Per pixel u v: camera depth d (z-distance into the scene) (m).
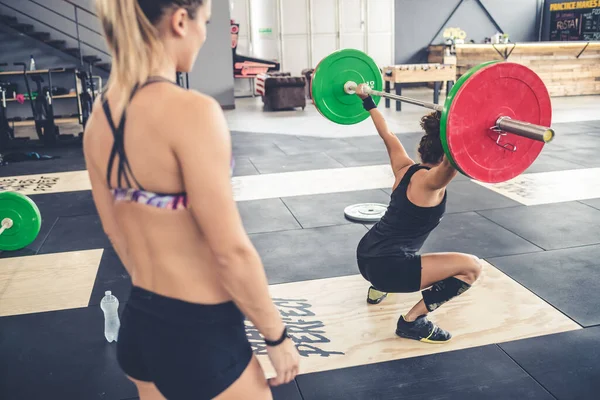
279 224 4.11
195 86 10.66
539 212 4.19
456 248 3.52
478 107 1.42
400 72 9.58
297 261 3.40
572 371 2.20
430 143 2.13
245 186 5.19
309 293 2.96
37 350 2.49
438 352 2.37
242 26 13.55
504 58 10.73
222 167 0.94
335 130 8.19
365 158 6.23
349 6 13.97
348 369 2.27
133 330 1.09
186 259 1.02
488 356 2.33
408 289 2.29
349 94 2.67
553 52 10.77
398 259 2.26
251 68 12.82
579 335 2.46
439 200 2.19
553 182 5.00
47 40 9.41
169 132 0.94
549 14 14.66
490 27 14.76
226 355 1.06
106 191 1.12
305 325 2.62
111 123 1.01
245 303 1.00
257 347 2.48
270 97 10.51
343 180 5.30
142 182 1.00
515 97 1.46
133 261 1.09
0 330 2.68
